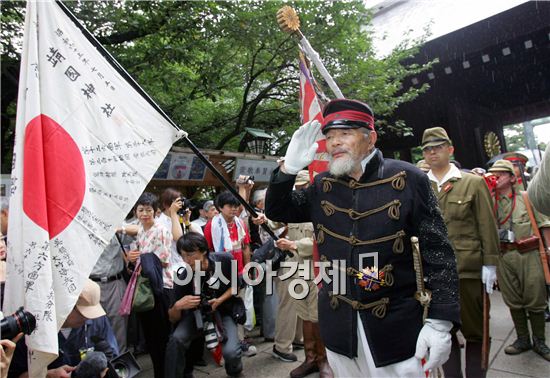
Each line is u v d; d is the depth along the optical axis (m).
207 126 8.44
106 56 1.76
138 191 1.72
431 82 9.27
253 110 8.12
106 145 1.70
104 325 2.39
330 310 1.77
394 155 13.23
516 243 3.39
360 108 1.69
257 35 6.14
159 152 1.79
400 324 1.62
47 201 1.56
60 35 1.67
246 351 3.73
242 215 4.54
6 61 5.05
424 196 1.65
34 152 1.55
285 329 3.54
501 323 4.16
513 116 11.61
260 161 6.45
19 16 4.84
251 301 4.06
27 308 1.44
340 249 1.73
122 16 5.49
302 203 1.95
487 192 2.71
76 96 1.67
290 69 7.78
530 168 6.33
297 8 6.18
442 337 1.58
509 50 7.77
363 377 1.76
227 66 7.55
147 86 6.25
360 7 6.59
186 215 3.94
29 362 1.46
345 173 1.69
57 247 1.55
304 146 1.79
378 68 7.09
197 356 3.18
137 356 3.86
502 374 3.02
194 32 6.08
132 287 3.11
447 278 1.62
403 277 1.65
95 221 1.64
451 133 9.80
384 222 1.65
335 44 6.57
